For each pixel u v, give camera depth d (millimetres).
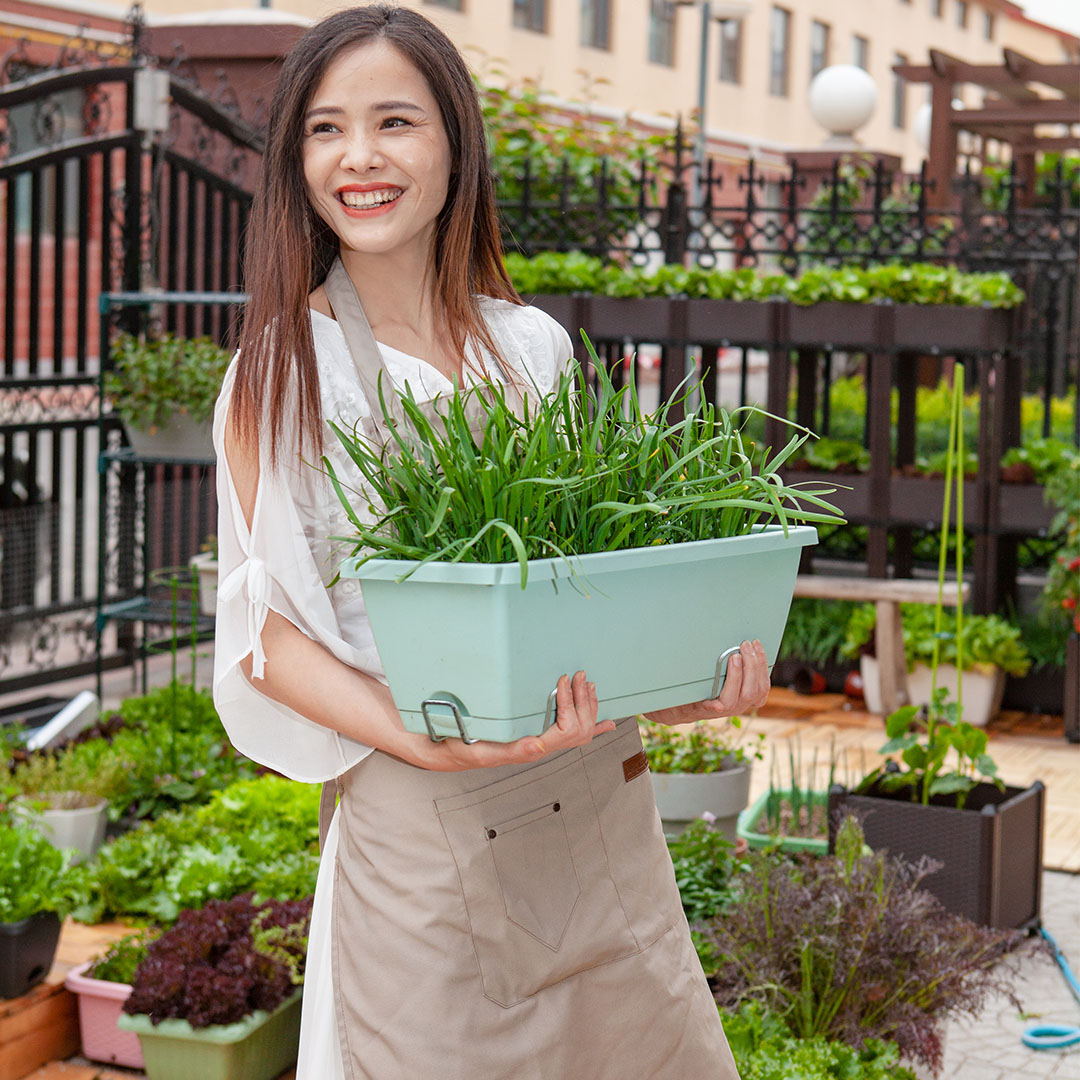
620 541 1489
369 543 1460
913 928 2826
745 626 1632
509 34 16188
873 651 6109
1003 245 6699
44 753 4250
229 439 1632
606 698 1496
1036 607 6445
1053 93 14312
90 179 5977
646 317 6184
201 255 7703
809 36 24547
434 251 1771
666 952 1739
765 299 6102
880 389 6004
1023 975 3445
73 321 10406
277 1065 2971
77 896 3107
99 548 5035
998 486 6055
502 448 1475
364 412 1660
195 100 6277
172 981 2822
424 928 1600
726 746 4094
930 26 29703
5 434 5762
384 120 1624
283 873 3338
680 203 6660
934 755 3688
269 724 1687
